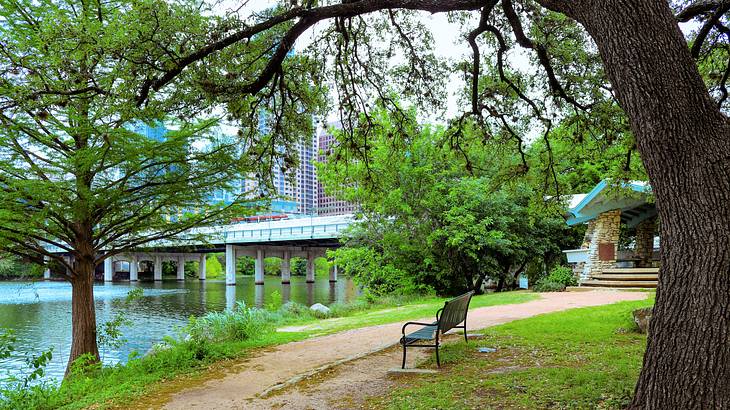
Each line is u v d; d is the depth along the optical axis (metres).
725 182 3.62
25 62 8.16
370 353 8.77
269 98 9.98
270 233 46.31
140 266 80.25
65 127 9.10
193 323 12.24
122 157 9.46
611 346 7.96
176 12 7.32
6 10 9.55
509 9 8.62
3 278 57.56
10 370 13.38
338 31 10.21
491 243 23.11
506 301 17.56
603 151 13.02
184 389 7.03
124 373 8.46
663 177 3.81
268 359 9.04
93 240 11.75
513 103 12.17
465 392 5.62
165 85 8.37
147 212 11.50
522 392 5.48
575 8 4.47
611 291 19.42
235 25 7.68
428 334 7.73
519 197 25.39
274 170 15.87
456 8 7.00
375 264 25.84
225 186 11.30
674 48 3.89
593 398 5.06
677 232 3.74
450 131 13.20
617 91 4.09
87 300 11.37
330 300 34.97
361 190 23.05
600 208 22.44
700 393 3.49
